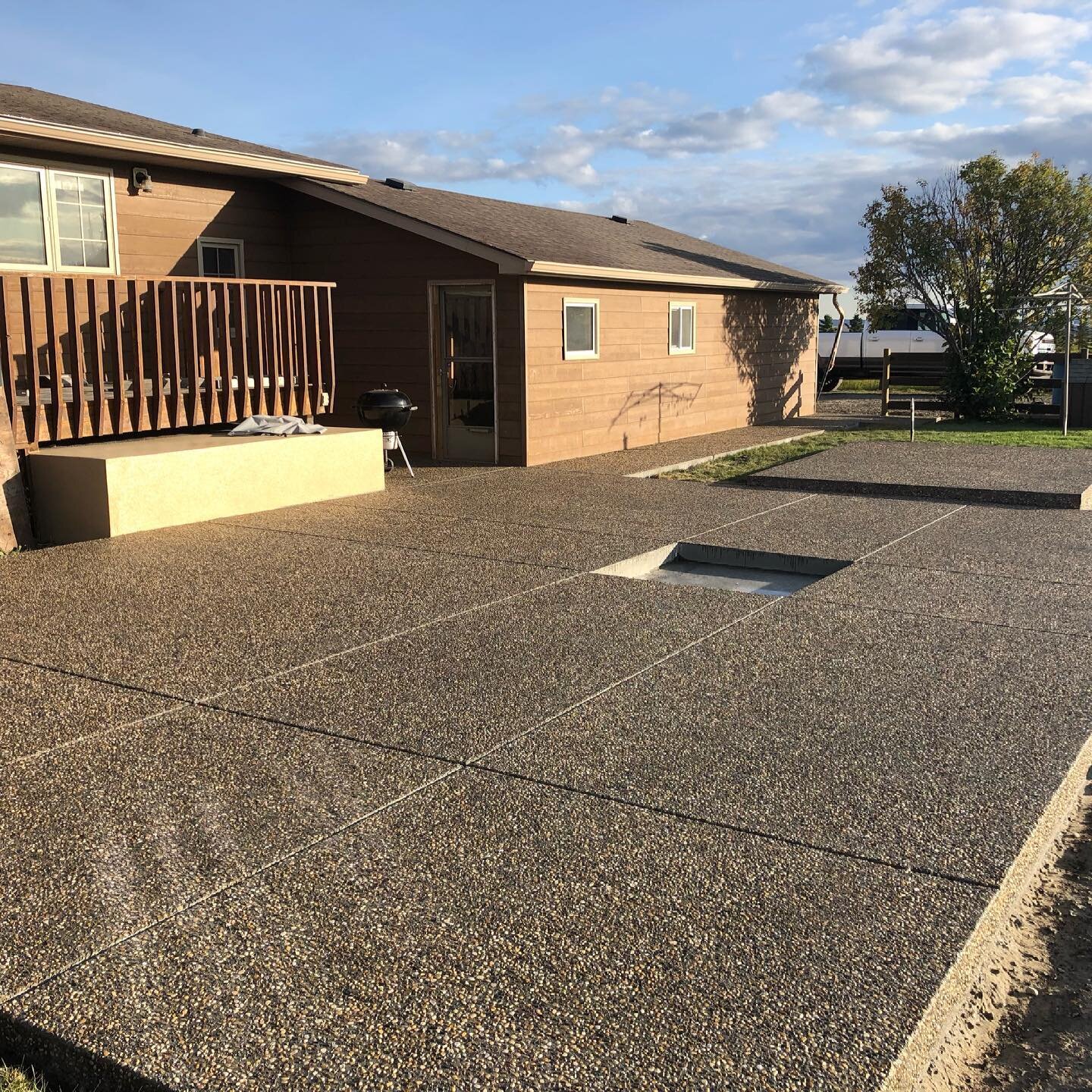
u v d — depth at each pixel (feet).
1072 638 18.03
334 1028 7.91
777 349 62.49
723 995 8.28
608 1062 7.53
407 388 42.34
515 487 35.37
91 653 16.99
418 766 12.67
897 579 22.48
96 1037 7.82
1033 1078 8.32
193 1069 7.48
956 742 13.42
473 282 39.88
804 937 9.07
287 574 22.41
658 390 49.55
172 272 38.29
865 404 74.59
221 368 31.63
